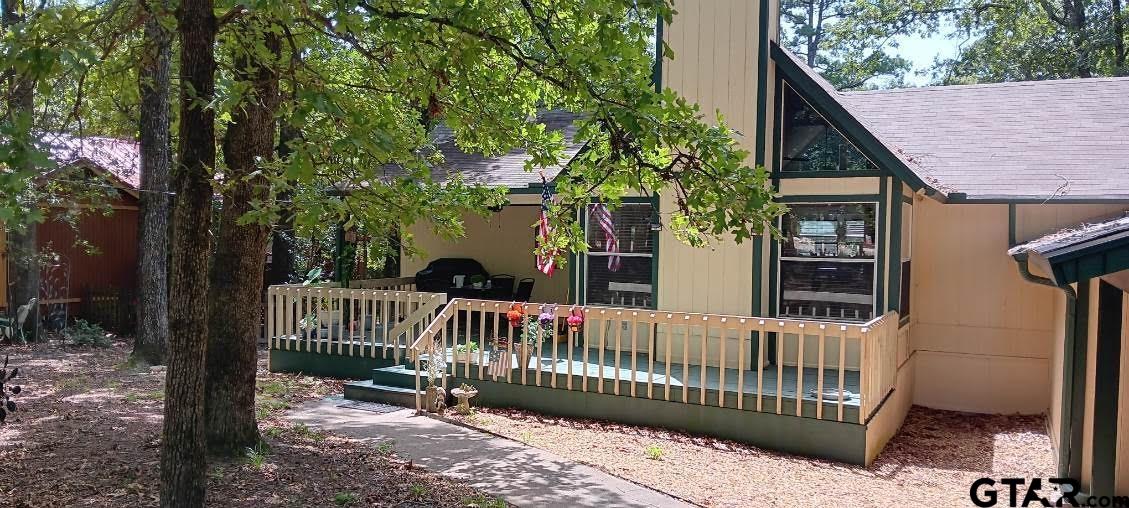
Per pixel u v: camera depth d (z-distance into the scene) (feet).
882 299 35.88
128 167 62.08
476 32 18.78
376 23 18.03
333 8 18.01
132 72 25.76
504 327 50.80
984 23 94.17
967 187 37.88
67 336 53.83
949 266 41.06
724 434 30.86
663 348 39.68
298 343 42.55
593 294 41.83
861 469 28.12
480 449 27.58
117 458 23.67
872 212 36.22
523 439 29.40
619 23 19.11
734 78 37.68
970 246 40.70
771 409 29.94
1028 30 89.10
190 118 16.71
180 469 16.72
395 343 38.58
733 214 17.40
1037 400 39.68
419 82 22.24
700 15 38.37
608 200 24.30
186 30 16.70
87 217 61.67
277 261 63.21
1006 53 89.35
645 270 40.52
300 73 20.20
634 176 20.25
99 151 50.14
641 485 24.44
